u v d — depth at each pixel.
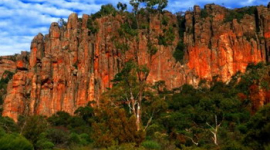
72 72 130.62
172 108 97.88
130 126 38.94
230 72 127.44
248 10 149.62
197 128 66.81
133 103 53.97
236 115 71.69
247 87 102.31
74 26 145.75
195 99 97.56
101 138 37.25
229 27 136.75
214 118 70.44
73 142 55.47
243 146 31.09
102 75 130.25
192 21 149.88
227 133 59.59
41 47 144.75
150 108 59.91
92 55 136.12
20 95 119.94
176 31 148.88
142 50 123.00
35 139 53.09
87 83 126.94
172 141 58.41
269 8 141.88
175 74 128.50
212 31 138.25
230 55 129.75
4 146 33.72
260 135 30.19
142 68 56.84
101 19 141.62
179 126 70.94
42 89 124.56
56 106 122.81
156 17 131.88
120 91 56.22
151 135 57.66
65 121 100.88
